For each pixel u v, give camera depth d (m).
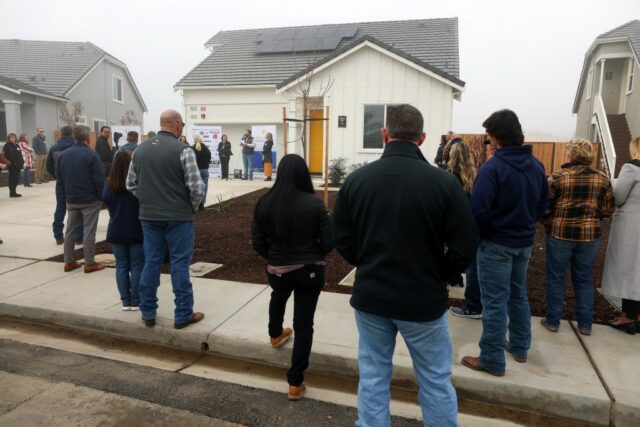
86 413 3.36
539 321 4.67
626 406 3.26
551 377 3.60
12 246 7.66
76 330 4.90
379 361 2.63
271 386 3.82
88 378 3.87
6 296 5.38
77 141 6.13
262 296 5.43
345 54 14.51
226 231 8.66
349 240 2.69
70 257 6.34
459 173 4.75
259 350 4.22
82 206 6.15
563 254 4.25
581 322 4.34
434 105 14.34
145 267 4.50
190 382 3.85
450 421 2.52
